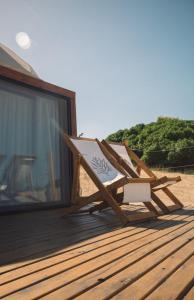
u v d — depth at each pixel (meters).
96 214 5.00
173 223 4.05
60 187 6.09
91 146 4.94
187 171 19.69
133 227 3.79
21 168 5.55
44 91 6.05
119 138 27.66
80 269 2.21
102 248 2.78
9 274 2.11
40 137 5.93
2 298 1.73
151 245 2.86
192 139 23.39
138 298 1.73
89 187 12.49
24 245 2.93
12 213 5.11
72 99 6.53
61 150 6.22
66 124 6.43
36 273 2.13
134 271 2.15
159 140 23.52
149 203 4.54
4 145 5.36
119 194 4.73
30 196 5.58
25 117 5.73
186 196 10.60
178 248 2.77
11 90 5.55
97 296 1.75
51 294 1.78
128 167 5.02
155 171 20.31
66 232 3.54
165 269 2.20
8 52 7.75
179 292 1.81
